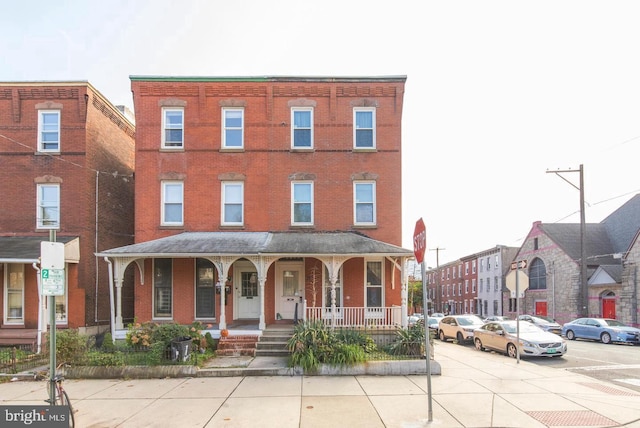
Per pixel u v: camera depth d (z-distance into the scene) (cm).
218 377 1063
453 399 863
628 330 2089
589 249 3450
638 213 3406
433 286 7712
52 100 1728
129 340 1214
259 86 1702
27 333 1558
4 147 1717
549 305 3681
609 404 830
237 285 1653
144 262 1622
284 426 710
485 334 1697
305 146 1708
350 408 803
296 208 1691
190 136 1691
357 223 1677
